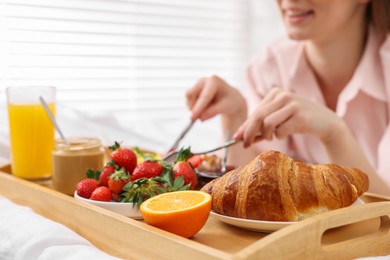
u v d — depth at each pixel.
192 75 2.39
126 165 0.95
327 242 0.76
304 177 0.76
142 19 2.16
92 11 1.96
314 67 1.71
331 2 1.45
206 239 0.76
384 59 1.58
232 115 1.52
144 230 0.70
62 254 0.71
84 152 1.06
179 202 0.77
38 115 1.16
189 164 0.93
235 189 0.77
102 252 0.72
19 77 1.74
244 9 2.58
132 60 2.14
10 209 0.94
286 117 1.12
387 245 0.78
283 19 1.58
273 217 0.75
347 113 1.66
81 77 1.94
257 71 1.88
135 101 2.15
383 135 1.65
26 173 1.17
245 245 0.74
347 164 1.22
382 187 1.25
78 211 0.85
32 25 1.78
